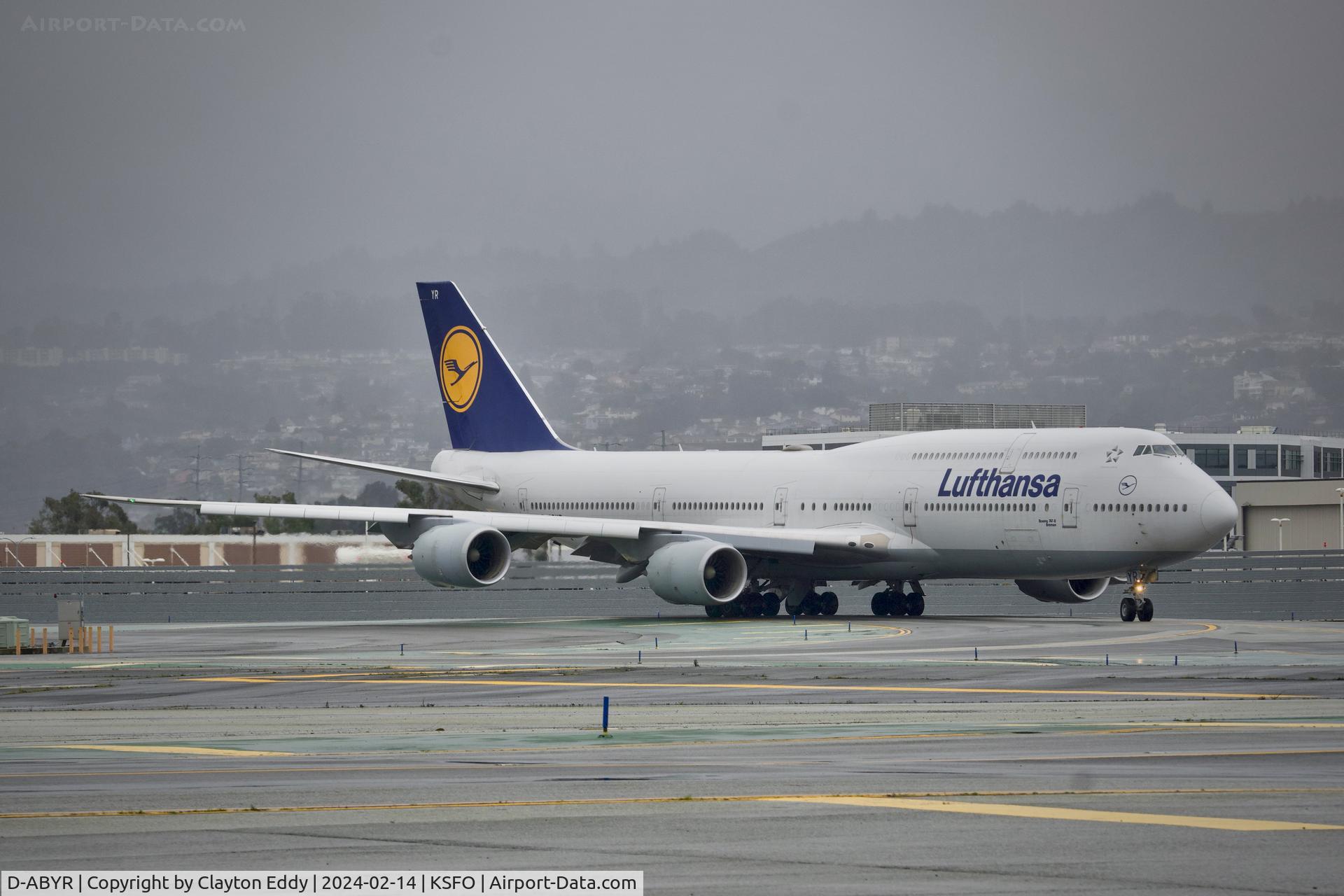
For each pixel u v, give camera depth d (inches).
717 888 1881.2
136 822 2294.5
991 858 2038.6
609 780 2694.4
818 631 7204.7
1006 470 7696.9
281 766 2908.5
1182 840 2138.3
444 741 3314.5
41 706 4173.2
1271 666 5083.7
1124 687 4382.4
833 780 2672.2
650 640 6786.4
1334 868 1971.0
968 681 4635.8
